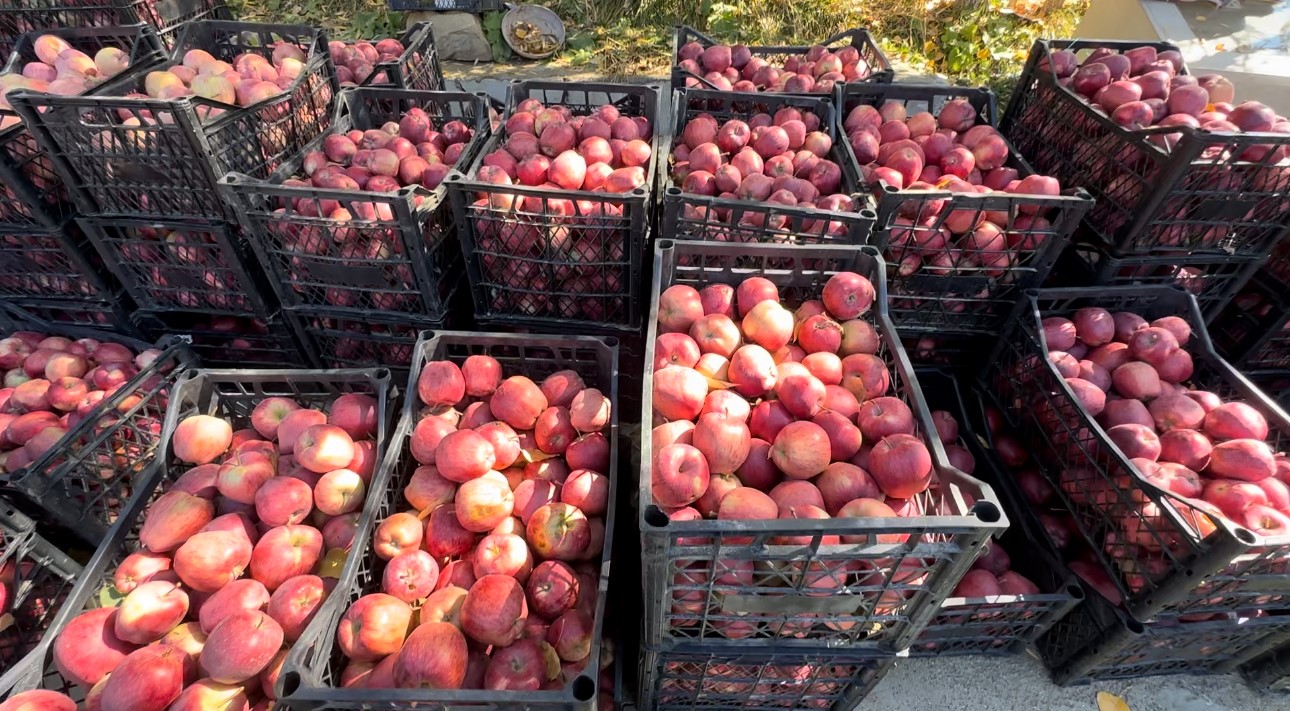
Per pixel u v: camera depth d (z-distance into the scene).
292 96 3.45
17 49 3.71
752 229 2.91
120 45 3.97
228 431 2.65
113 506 2.81
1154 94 3.32
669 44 7.22
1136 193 2.97
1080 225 3.32
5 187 3.03
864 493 1.95
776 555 1.68
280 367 3.74
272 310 3.40
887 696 2.71
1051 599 2.41
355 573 2.13
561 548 2.22
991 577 2.59
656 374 2.16
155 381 3.02
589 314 3.31
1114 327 3.02
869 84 3.88
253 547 2.27
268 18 7.70
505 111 3.82
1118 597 2.46
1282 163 2.71
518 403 2.52
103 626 2.05
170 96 3.19
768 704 2.48
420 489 2.35
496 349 3.01
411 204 2.73
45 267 3.32
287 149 3.44
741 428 2.03
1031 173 3.29
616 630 2.41
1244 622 2.34
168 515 2.26
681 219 2.95
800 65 4.61
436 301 3.09
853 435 2.05
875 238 2.99
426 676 1.84
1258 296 3.38
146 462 2.92
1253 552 1.98
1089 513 2.62
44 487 2.51
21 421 2.92
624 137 3.53
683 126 3.96
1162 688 2.75
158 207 3.03
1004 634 2.62
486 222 2.98
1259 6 4.77
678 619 2.01
